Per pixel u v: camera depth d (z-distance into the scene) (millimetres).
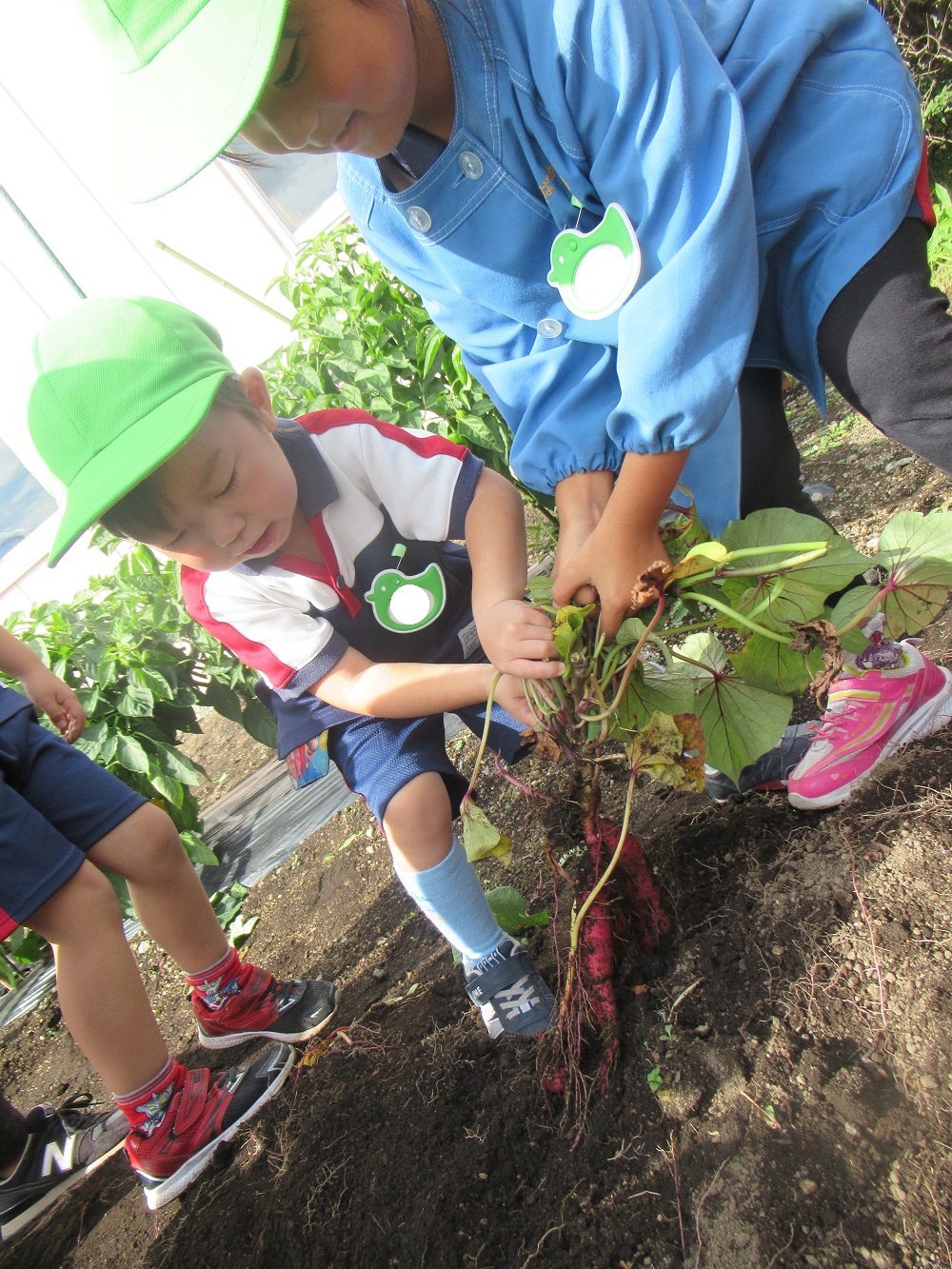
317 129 1117
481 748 1291
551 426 1395
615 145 1164
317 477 1557
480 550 1562
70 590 5449
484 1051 1431
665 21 1108
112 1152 1877
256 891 2633
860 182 1201
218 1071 1880
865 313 1213
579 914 1251
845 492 2562
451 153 1248
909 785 1366
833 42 1261
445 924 1490
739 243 1115
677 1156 1111
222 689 2818
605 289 1237
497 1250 1146
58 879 1427
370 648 1701
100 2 1074
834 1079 1081
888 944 1179
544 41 1149
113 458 1254
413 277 1494
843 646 1285
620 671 1295
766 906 1328
